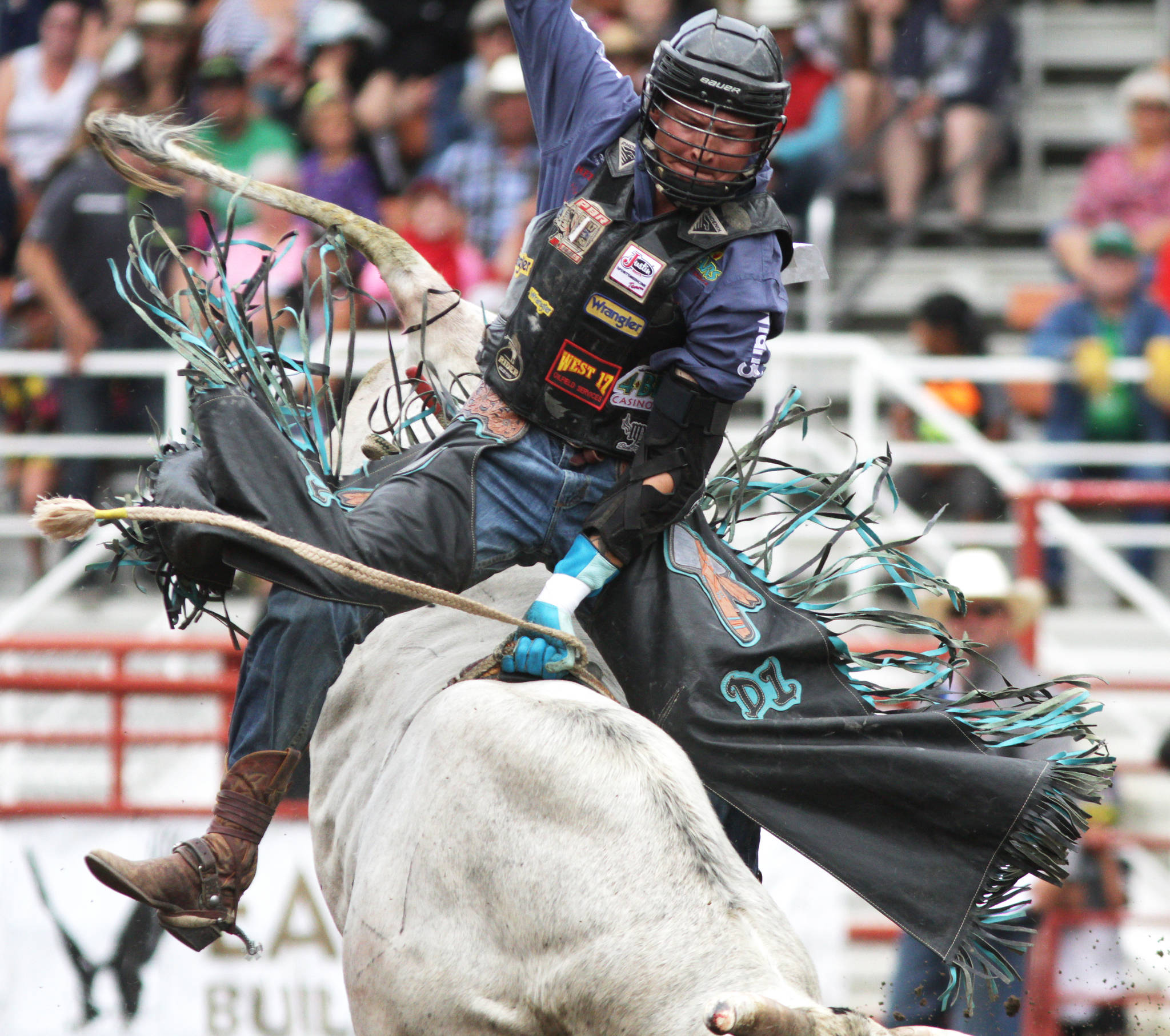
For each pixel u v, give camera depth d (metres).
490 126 32.12
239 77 31.25
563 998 9.88
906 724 11.45
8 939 22.30
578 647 11.35
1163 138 33.88
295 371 13.32
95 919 22.20
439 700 11.38
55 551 32.78
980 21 36.88
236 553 11.12
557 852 10.17
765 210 11.63
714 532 12.43
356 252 28.25
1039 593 22.95
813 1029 8.82
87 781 28.08
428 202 31.47
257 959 21.84
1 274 34.34
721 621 11.65
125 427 30.81
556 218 11.87
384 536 11.41
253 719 12.31
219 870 11.91
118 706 23.36
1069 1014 22.16
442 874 10.59
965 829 11.18
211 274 28.53
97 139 13.23
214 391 11.54
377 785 11.88
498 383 11.99
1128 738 29.44
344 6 34.00
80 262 29.44
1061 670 29.38
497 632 12.62
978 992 19.06
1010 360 31.19
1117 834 22.75
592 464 12.02
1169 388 31.45
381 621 12.19
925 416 28.44
